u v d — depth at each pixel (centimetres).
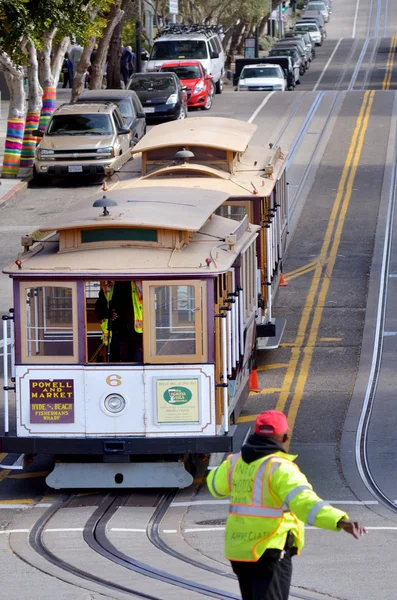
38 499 4050
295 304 6931
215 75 15988
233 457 2133
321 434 4788
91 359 4159
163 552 3266
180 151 5838
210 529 3562
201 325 3856
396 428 4825
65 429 3925
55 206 9862
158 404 3884
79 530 3578
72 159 10469
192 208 4312
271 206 6009
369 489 4075
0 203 9831
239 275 4406
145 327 3872
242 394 4588
